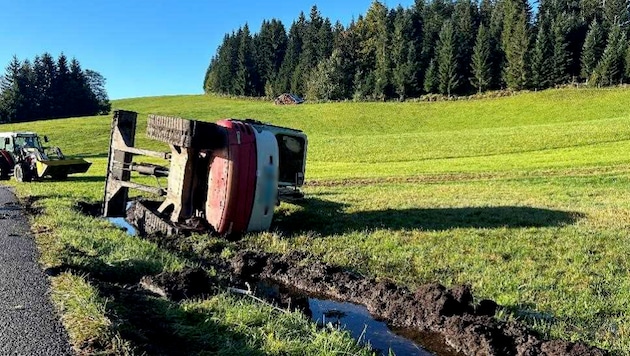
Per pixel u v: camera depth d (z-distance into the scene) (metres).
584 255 8.59
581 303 6.44
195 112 84.75
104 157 43.66
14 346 4.59
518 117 67.56
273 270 8.14
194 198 10.91
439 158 35.53
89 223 10.75
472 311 6.18
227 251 9.05
